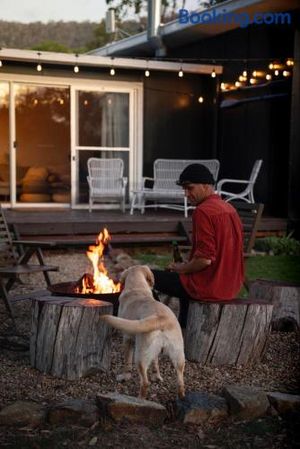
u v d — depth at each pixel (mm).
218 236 4145
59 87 10734
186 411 3367
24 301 5895
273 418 3484
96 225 8875
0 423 3291
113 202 11055
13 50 9664
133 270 4066
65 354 3891
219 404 3453
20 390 3727
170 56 13078
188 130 11578
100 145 11008
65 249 8695
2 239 6348
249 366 4246
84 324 3885
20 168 10961
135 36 12914
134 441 3166
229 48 11367
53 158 11031
